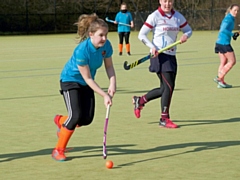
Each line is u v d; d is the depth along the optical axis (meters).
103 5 68.81
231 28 19.73
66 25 67.25
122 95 18.56
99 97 18.11
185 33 13.45
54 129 13.27
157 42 13.37
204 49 39.03
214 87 20.16
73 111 10.28
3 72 26.22
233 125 13.51
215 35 56.88
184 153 10.86
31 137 12.46
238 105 16.31
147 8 70.56
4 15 64.62
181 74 24.42
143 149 11.23
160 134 12.60
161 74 13.24
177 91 19.25
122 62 30.50
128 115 14.95
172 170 9.68
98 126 13.56
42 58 33.84
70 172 9.66
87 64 10.08
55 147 10.95
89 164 10.16
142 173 9.52
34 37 59.16
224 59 19.94
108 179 9.19
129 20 35.19
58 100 17.66
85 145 11.63
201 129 13.09
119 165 10.06
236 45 42.66
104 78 23.50
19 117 14.88
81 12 67.81
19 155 10.89
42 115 15.12
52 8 66.44
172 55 13.34
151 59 13.39
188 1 69.12
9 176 9.46
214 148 11.23
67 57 34.28
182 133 12.68
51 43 48.41
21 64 30.14
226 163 10.09
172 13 13.41
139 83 21.61
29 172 9.70
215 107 16.02
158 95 13.64
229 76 23.30
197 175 9.36
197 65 28.34
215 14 67.50
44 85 21.33
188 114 15.00
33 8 66.00
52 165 10.14
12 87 20.91
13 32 65.06
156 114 15.05
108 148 11.35
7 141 12.09
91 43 10.06
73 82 10.31
